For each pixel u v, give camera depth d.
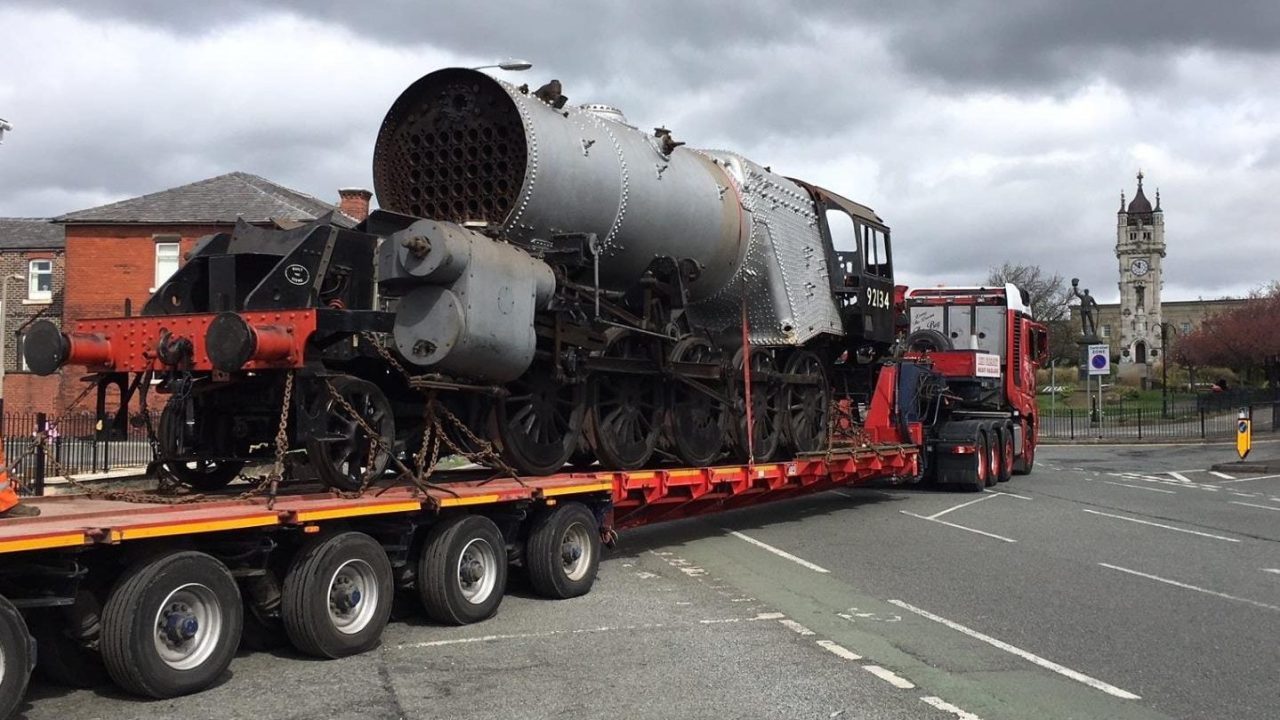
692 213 10.81
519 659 6.52
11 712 4.79
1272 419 37.41
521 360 8.05
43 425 8.52
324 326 6.94
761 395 12.71
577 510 8.73
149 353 7.16
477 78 8.97
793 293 12.86
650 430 10.73
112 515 5.74
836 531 12.90
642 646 6.89
